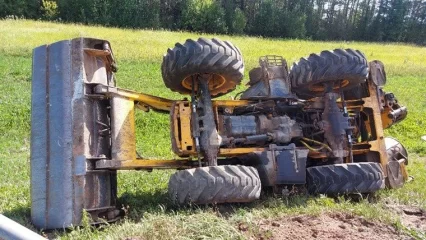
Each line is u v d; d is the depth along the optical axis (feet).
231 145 21.61
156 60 79.66
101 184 18.75
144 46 94.12
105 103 19.98
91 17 230.68
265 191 22.34
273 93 23.09
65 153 17.87
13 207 20.35
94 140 18.80
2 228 6.98
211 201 18.22
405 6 333.62
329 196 21.70
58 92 18.56
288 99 23.31
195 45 19.95
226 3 284.82
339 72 22.74
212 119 20.77
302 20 286.87
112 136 19.20
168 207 19.47
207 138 20.48
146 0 247.09
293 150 21.59
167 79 21.15
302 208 19.06
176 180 18.71
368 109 25.99
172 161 21.03
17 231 6.96
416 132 47.60
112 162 18.63
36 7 228.43
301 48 126.41
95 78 19.34
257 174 19.34
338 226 17.29
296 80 23.53
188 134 20.85
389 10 334.24
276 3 317.42
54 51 19.04
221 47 20.16
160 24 248.52
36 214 17.67
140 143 38.17
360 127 26.63
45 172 17.88
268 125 22.53
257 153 21.22
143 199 21.31
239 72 20.85
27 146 37.22
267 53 106.93
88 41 19.44
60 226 17.24
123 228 16.26
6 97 50.37
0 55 74.49
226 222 16.15
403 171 26.45
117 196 21.54
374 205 20.38
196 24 251.39
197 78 21.24
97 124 19.07
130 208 19.95
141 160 19.81
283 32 283.38
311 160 24.41
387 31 333.21
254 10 296.10
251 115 22.79
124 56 80.48
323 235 16.21
